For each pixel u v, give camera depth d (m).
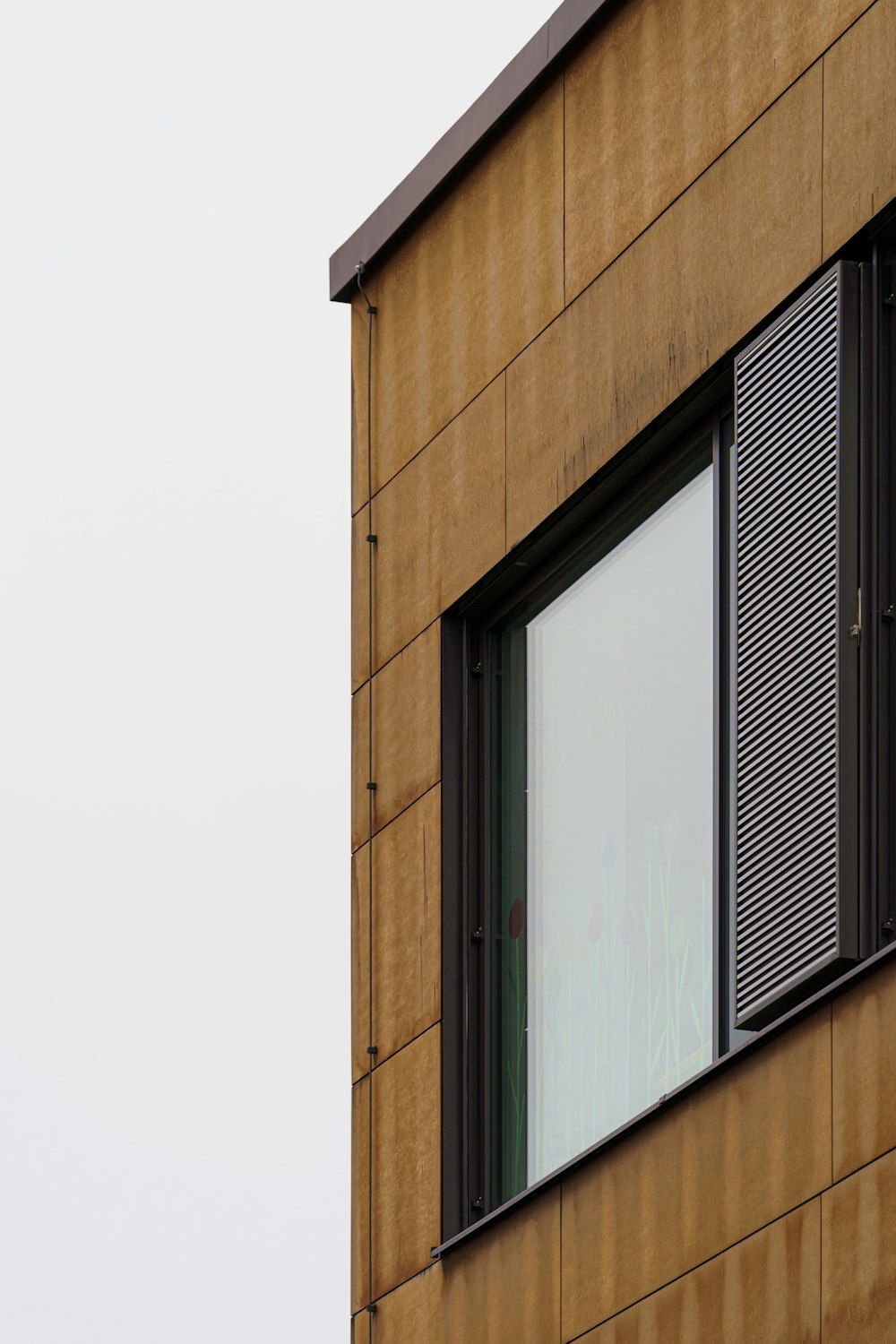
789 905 11.27
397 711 15.23
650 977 12.62
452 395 15.01
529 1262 13.09
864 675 11.07
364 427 16.05
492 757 14.54
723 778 12.12
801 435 11.59
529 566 14.29
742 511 11.97
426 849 14.69
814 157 11.72
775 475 11.76
